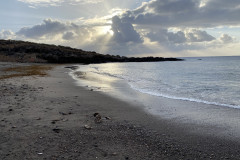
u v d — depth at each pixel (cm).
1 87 1368
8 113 764
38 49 8531
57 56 7956
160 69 4891
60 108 880
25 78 2067
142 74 3328
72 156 452
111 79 2359
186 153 489
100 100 1107
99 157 452
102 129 639
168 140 569
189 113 864
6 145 494
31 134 569
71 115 780
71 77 2456
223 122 736
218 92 1448
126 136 588
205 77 2673
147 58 12988
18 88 1367
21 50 8156
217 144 545
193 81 2191
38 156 445
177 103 1065
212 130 652
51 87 1518
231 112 878
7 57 6606
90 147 504
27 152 462
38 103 952
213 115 830
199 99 1188
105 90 1495
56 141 529
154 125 700
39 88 1427
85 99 1116
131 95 1302
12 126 626
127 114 838
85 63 8444
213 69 4447
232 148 519
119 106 980
